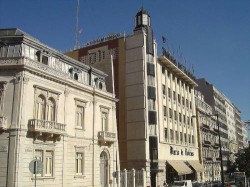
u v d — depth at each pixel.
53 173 27.48
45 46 28.98
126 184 36.28
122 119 45.50
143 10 48.94
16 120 24.94
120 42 47.91
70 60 32.31
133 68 46.06
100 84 37.31
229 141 99.12
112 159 35.91
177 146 53.44
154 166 44.16
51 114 28.52
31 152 25.64
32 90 26.52
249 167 60.69
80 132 31.53
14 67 25.72
